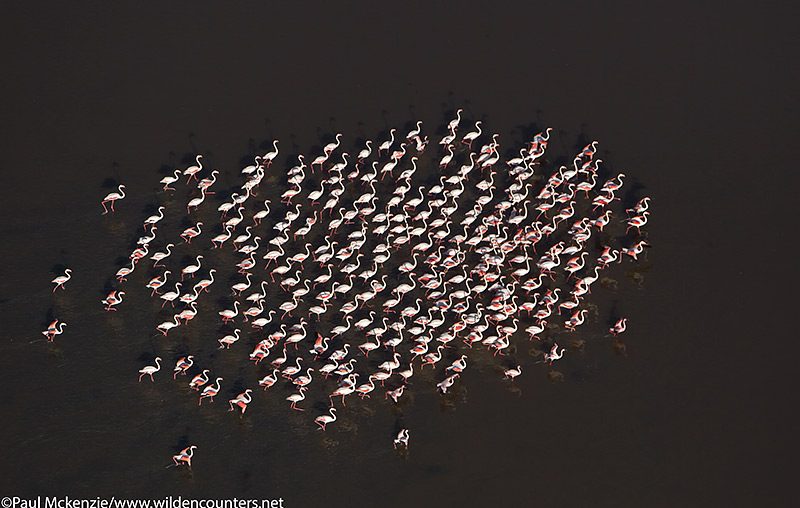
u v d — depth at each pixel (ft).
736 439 372.38
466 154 491.72
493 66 537.24
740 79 536.01
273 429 368.07
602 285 433.89
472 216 444.96
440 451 362.94
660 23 566.77
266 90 518.78
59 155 478.59
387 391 384.68
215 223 451.94
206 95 514.68
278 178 475.31
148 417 370.53
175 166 477.77
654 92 527.40
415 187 474.08
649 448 367.86
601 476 357.00
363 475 353.10
